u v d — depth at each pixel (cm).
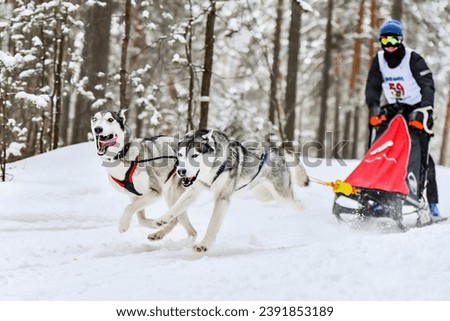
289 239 840
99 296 496
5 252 702
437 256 573
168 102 2498
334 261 572
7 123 1221
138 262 646
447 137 3158
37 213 899
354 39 2745
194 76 1489
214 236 704
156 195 749
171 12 1928
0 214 880
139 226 882
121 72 1448
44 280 575
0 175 1094
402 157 841
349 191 834
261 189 888
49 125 1619
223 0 1426
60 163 1216
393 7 2327
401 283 496
